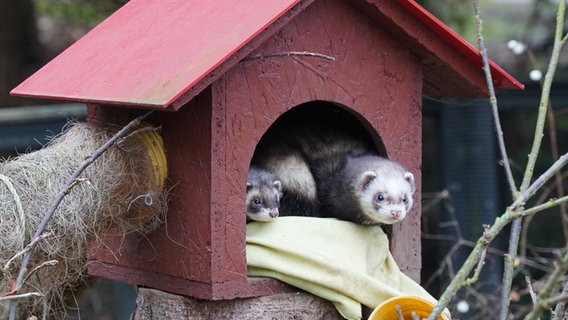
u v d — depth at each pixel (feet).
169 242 17.39
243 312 16.97
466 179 28.50
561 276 13.74
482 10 49.78
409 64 18.63
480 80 19.08
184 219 17.01
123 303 28.94
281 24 16.25
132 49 17.94
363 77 18.08
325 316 17.39
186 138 16.83
